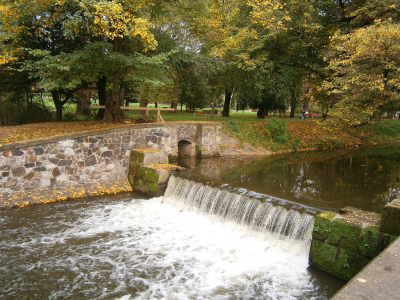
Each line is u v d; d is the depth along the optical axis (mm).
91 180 12359
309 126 24125
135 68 13727
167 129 15438
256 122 22156
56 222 9539
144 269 7125
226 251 7895
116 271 7031
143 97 23594
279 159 17641
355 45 12062
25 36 15484
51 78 11930
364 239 5906
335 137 21938
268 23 17047
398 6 14898
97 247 8094
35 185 11023
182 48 18281
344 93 14922
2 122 21734
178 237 8703
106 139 12617
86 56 11500
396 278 3342
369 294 3039
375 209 9141
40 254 7672
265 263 7273
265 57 19656
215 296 6152
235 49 18734
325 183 12188
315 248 6734
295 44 19734
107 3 10484
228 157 18000
